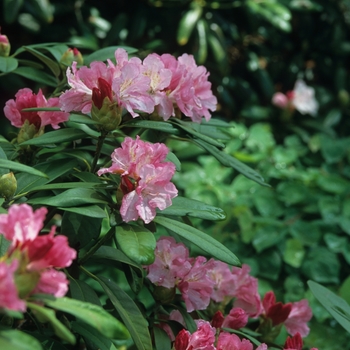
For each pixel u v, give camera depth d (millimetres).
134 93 1069
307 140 2660
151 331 1182
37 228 893
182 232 1047
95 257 1141
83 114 1112
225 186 2340
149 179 1025
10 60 1247
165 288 1156
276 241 2082
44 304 938
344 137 2900
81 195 1031
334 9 2801
